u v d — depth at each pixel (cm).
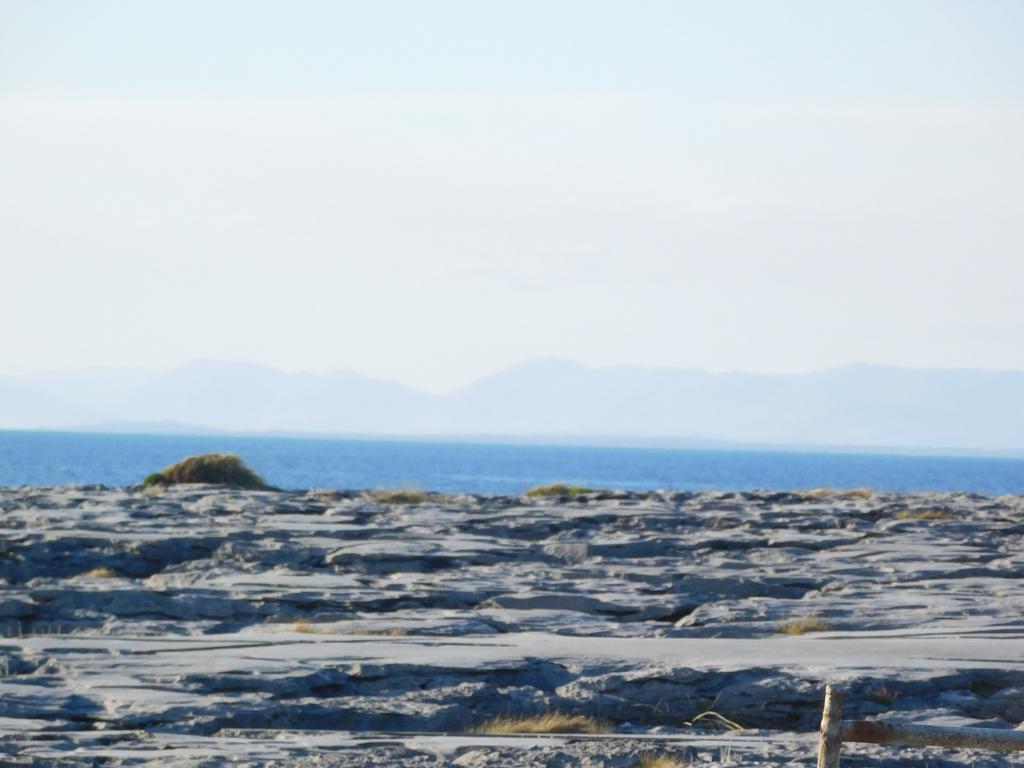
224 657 6125
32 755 4262
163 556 10681
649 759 4300
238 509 14500
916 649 6538
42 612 8056
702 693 5684
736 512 15500
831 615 7962
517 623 7625
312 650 6372
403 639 6844
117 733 4678
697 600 8625
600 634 7444
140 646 6462
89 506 14888
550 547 11312
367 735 4806
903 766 4375
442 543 11400
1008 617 7838
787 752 4522
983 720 5306
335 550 10669
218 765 4141
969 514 15675
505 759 4225
